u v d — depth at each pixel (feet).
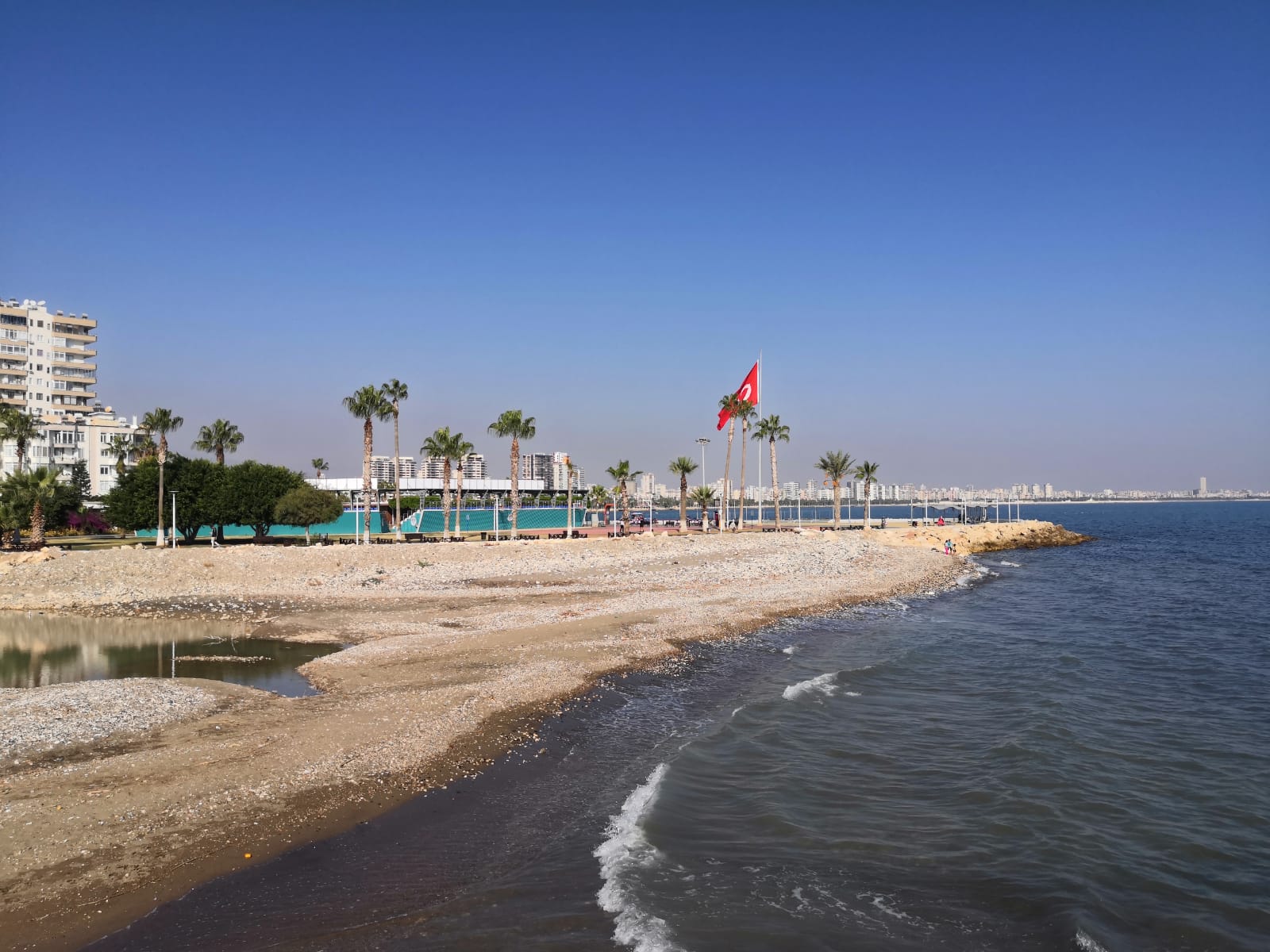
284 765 60.13
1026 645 121.29
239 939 38.14
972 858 49.34
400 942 38.24
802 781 61.77
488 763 62.90
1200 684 96.37
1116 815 56.34
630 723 75.97
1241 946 39.99
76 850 46.29
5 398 393.09
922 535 343.87
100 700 77.00
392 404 266.98
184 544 252.01
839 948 38.78
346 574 182.70
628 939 38.70
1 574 162.40
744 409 340.59
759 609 146.61
